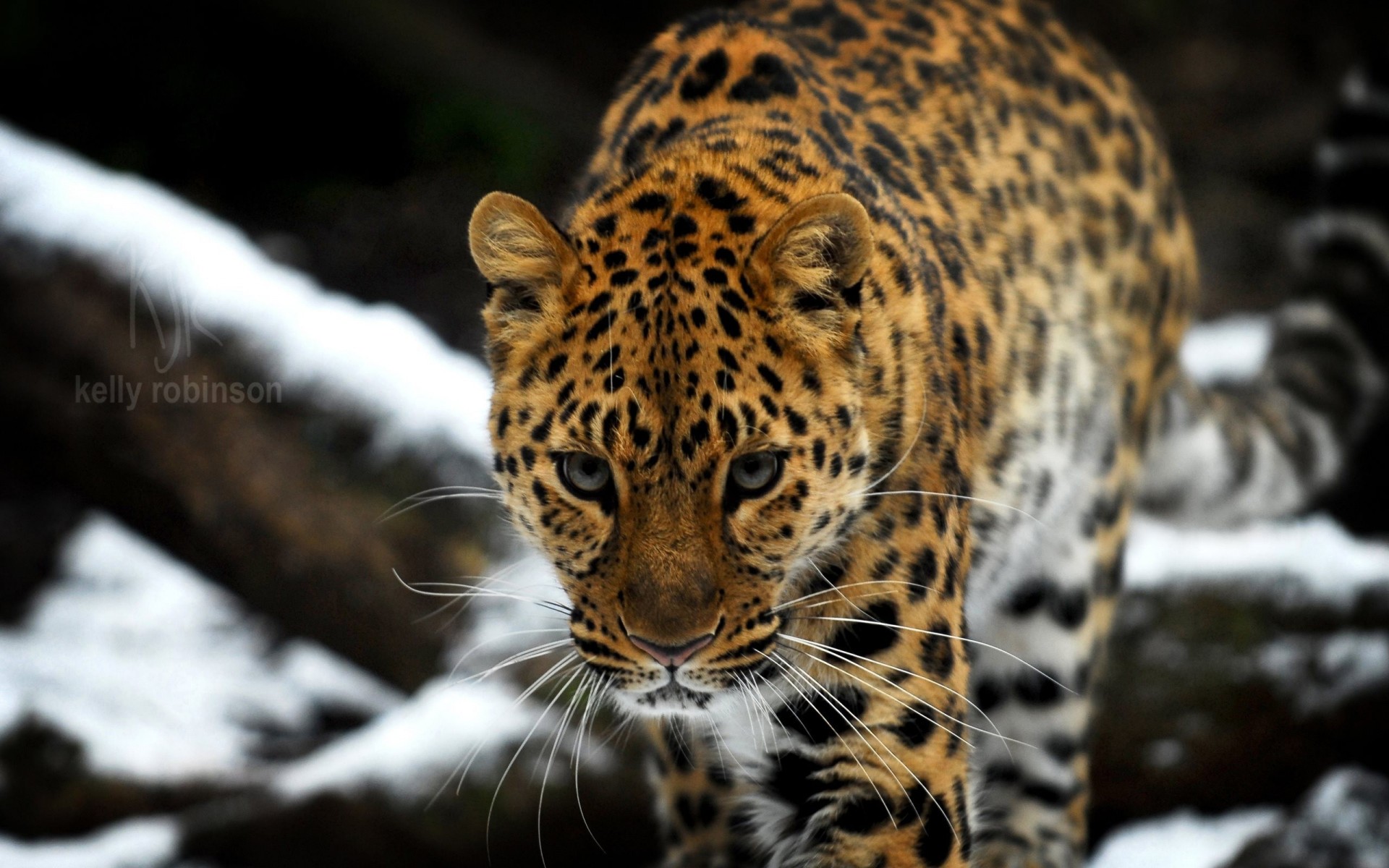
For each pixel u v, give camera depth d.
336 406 11.09
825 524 5.89
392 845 9.53
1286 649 9.91
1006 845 8.86
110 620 13.41
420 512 10.73
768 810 6.92
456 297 17.16
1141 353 9.19
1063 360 8.23
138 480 11.23
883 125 7.40
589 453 5.71
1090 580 8.79
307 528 10.87
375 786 9.58
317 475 10.95
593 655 6.01
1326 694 9.73
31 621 13.41
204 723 11.77
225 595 13.52
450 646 10.47
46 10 18.70
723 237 5.85
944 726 6.42
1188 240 9.87
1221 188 21.33
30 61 18.81
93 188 12.05
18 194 11.88
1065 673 8.77
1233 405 11.53
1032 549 8.52
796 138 6.53
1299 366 12.14
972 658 8.43
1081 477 8.62
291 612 11.05
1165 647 10.01
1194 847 9.67
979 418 7.30
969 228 7.56
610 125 7.48
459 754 9.59
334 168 19.27
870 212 6.38
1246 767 9.84
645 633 5.71
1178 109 22.31
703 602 5.68
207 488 11.08
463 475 10.77
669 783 7.44
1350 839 8.73
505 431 6.00
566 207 7.40
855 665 6.25
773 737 6.64
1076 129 8.73
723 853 7.42
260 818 9.68
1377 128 12.45
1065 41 9.09
